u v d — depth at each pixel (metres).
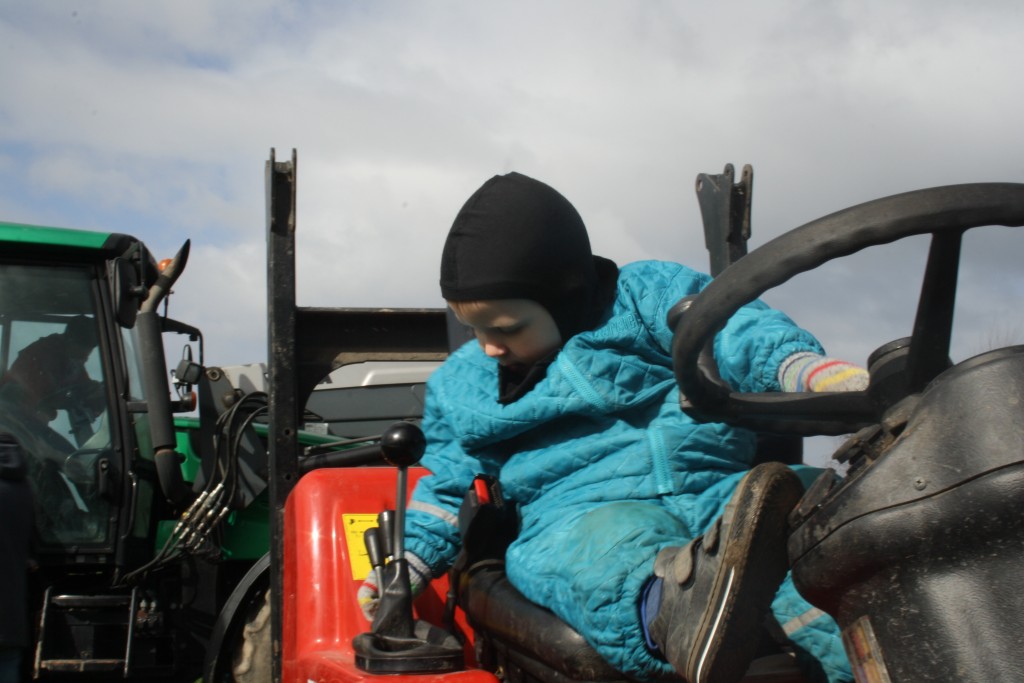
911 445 1.13
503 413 1.80
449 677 1.67
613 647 1.46
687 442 1.68
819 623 1.47
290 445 2.29
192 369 4.29
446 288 1.83
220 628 3.38
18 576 3.37
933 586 1.10
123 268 4.14
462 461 1.94
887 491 1.13
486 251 1.77
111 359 4.25
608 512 1.57
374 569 1.89
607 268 1.94
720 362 1.60
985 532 1.07
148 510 4.26
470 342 2.09
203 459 4.35
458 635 2.07
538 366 1.83
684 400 1.58
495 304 1.77
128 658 4.04
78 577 4.22
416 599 2.10
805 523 1.21
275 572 2.25
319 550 2.05
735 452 1.72
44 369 4.16
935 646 1.09
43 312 4.20
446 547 1.93
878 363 1.30
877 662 1.14
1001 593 1.06
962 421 1.10
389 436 1.80
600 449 1.73
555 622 1.59
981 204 1.13
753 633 1.31
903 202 1.15
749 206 2.42
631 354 1.77
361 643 1.73
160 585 4.20
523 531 1.78
